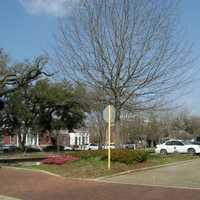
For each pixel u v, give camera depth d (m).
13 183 17.83
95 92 30.97
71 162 24.02
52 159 24.22
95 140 84.62
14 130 65.94
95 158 24.55
